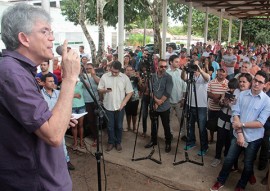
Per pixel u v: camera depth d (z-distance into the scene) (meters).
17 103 1.03
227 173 3.55
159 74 4.68
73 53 1.20
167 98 4.65
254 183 3.70
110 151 4.78
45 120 1.05
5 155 1.12
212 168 4.22
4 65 1.07
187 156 4.53
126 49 19.17
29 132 1.08
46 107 1.09
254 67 6.38
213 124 4.44
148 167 4.22
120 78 4.68
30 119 1.03
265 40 26.02
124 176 3.90
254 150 3.32
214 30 29.41
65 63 1.17
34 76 1.18
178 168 4.21
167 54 10.50
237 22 28.16
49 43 1.16
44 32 1.14
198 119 4.40
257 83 3.20
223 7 14.73
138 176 3.91
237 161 4.05
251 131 3.26
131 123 6.30
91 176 3.88
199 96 4.57
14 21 1.09
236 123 3.31
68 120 1.13
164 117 4.72
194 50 11.63
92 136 5.37
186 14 20.78
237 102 3.43
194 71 4.27
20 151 1.12
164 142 5.25
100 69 6.59
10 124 1.09
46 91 3.46
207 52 11.32
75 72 1.18
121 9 6.73
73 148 4.73
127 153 4.74
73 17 16.67
